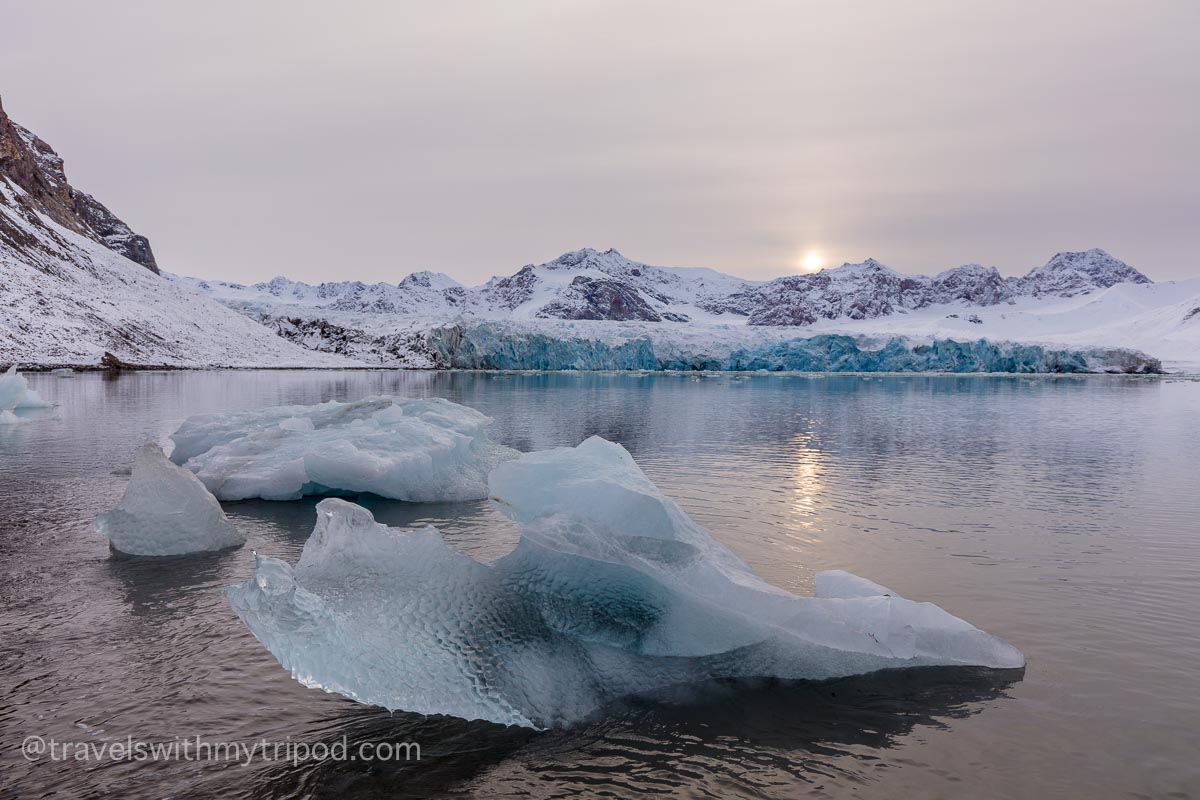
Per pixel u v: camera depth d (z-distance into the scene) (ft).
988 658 18.11
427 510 36.40
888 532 31.78
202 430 46.52
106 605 21.90
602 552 17.07
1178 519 34.58
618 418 85.71
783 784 12.95
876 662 17.78
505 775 13.16
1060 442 66.64
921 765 13.58
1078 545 29.71
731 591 17.48
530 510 19.61
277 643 13.99
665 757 13.84
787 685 16.98
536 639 16.63
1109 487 43.27
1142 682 17.11
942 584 24.53
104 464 48.19
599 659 16.88
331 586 16.25
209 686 16.52
